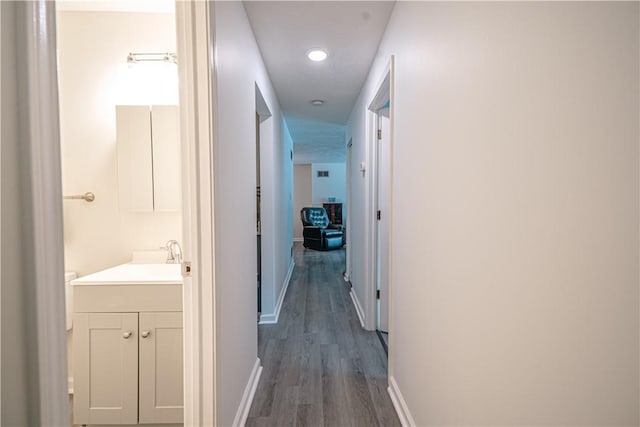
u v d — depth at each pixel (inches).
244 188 70.3
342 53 91.6
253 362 79.4
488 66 32.0
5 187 17.4
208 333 47.9
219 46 51.4
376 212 111.3
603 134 19.6
